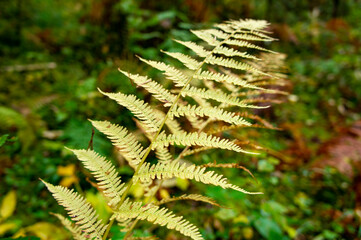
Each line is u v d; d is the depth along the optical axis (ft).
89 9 16.33
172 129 4.37
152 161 7.47
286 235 7.30
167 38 12.14
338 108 13.55
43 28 16.44
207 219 7.04
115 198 3.10
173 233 6.61
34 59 13.69
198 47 3.79
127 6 13.85
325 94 14.40
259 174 8.82
